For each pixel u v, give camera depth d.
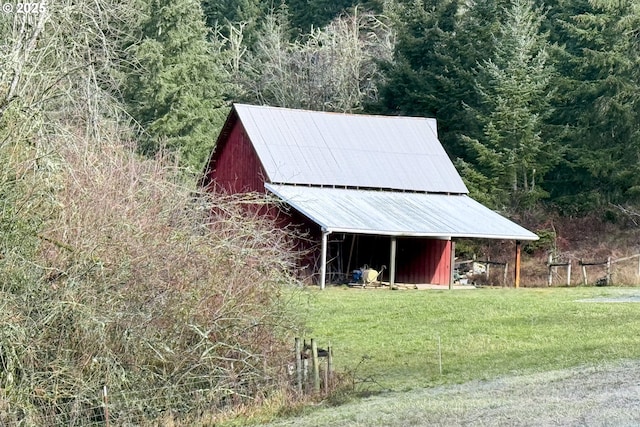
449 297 32.56
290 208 39.59
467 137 52.44
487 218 40.22
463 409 13.67
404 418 13.40
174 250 15.09
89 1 14.36
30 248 13.55
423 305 29.81
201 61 50.72
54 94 14.24
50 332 13.84
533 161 52.06
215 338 15.92
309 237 40.22
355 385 17.19
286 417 14.74
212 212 17.89
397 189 41.69
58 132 14.45
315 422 13.88
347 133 43.72
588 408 12.95
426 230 36.88
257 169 41.16
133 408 14.30
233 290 15.91
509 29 53.72
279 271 17.53
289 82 64.25
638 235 49.50
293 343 17.91
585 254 48.25
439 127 57.03
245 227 16.84
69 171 13.93
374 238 41.94
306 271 39.69
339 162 41.78
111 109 16.34
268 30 67.38
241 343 16.19
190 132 49.19
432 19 58.81
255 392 16.12
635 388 14.57
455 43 57.16
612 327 23.02
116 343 14.47
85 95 14.34
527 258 49.03
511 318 26.08
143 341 14.50
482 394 15.25
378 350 21.41
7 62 13.00
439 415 13.35
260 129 41.94
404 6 61.19
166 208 15.58
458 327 24.67
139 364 14.66
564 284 41.31
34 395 13.33
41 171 13.34
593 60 51.97
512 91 51.94
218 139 43.72
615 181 51.41
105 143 16.14
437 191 42.47
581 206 52.44
